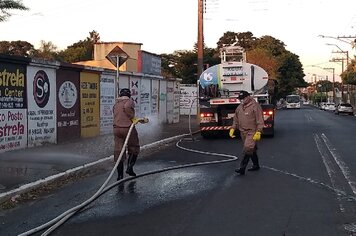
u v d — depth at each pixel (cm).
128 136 965
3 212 754
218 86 1992
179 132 2219
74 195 871
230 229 644
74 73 1736
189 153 1485
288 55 8781
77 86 1761
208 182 983
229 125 1959
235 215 717
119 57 1570
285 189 905
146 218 708
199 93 2016
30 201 830
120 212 746
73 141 1670
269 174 1073
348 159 1312
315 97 15238
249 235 616
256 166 1130
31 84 1464
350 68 6544
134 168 1177
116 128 989
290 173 1084
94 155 1320
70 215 718
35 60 1453
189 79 6250
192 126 2670
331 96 13725
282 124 3112
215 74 1997
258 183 966
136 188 929
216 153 1468
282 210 745
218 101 1942
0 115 1312
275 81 2200
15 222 696
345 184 951
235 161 1290
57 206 790
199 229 646
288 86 8775
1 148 1322
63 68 1641
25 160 1196
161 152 1520
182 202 806
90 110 1867
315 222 676
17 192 853
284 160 1291
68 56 6856
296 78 8838
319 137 2022
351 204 782
